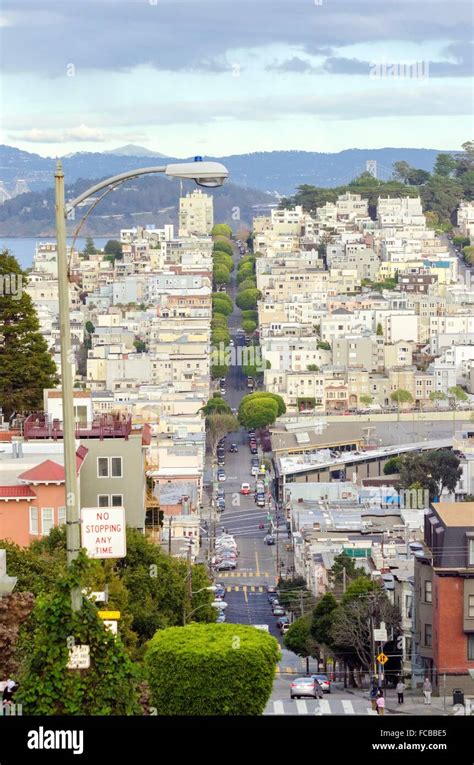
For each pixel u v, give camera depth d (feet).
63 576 272.92
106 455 536.42
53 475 486.38
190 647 358.64
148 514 607.37
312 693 561.84
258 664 358.84
